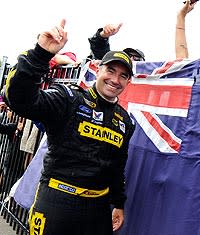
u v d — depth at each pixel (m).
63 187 2.05
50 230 2.02
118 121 2.22
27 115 1.89
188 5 3.10
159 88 2.69
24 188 3.59
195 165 2.23
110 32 3.04
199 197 2.16
